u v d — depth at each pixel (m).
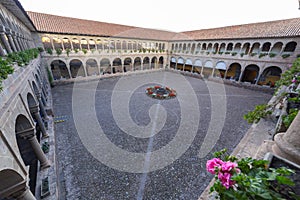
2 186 3.61
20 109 5.13
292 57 19.75
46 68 21.33
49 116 11.89
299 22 20.28
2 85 4.06
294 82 9.12
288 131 2.79
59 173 7.17
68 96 17.80
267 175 1.96
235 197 1.81
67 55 22.92
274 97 13.05
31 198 4.22
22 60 7.62
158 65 35.62
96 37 25.44
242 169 2.26
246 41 23.73
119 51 28.11
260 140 6.28
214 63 27.83
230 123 12.41
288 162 2.43
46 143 8.38
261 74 24.62
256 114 8.12
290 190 2.05
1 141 3.32
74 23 25.48
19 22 13.26
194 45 30.16
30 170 7.37
